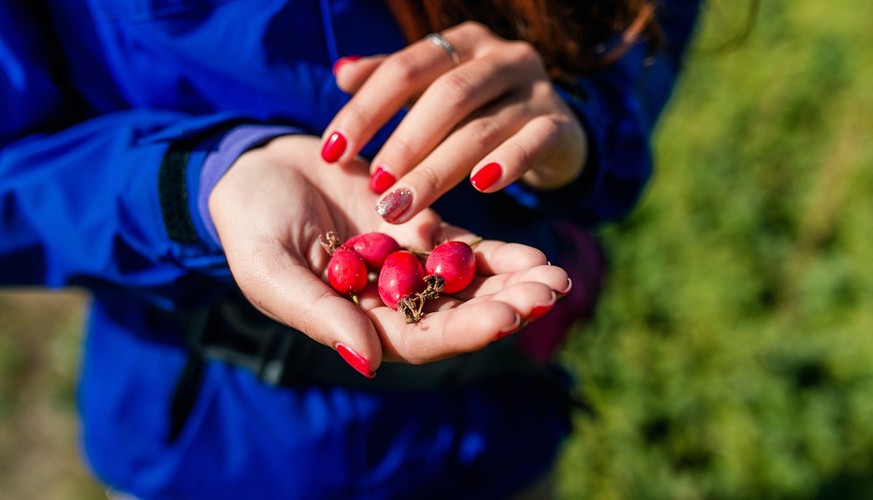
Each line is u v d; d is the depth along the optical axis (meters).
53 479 1.02
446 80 0.41
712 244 1.17
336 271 0.39
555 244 0.56
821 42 1.39
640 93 0.54
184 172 0.41
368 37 0.46
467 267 0.39
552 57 0.48
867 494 0.84
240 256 0.38
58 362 1.17
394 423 0.50
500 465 0.53
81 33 0.44
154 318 0.50
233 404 0.49
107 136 0.43
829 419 0.91
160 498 0.51
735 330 1.04
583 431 0.93
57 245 0.43
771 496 0.86
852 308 1.03
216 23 0.43
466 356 0.50
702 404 0.95
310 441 0.49
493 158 0.40
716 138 1.35
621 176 0.53
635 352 1.02
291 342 0.48
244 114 0.45
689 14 0.58
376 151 0.47
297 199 0.40
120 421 0.50
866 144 1.20
